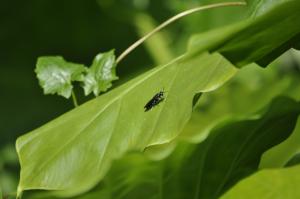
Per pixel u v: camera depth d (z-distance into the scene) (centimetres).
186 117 78
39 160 81
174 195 83
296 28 72
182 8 155
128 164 81
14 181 160
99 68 87
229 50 71
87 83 87
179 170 83
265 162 92
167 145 99
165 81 81
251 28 69
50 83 87
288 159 89
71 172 80
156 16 195
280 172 77
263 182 76
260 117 84
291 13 70
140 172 81
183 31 174
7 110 194
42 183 80
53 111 193
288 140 93
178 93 79
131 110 81
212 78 78
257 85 140
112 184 81
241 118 83
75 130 82
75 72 87
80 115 83
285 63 167
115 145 80
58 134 82
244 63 73
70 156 81
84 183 79
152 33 86
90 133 81
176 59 82
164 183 83
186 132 128
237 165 83
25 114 193
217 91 134
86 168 80
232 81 144
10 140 187
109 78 86
